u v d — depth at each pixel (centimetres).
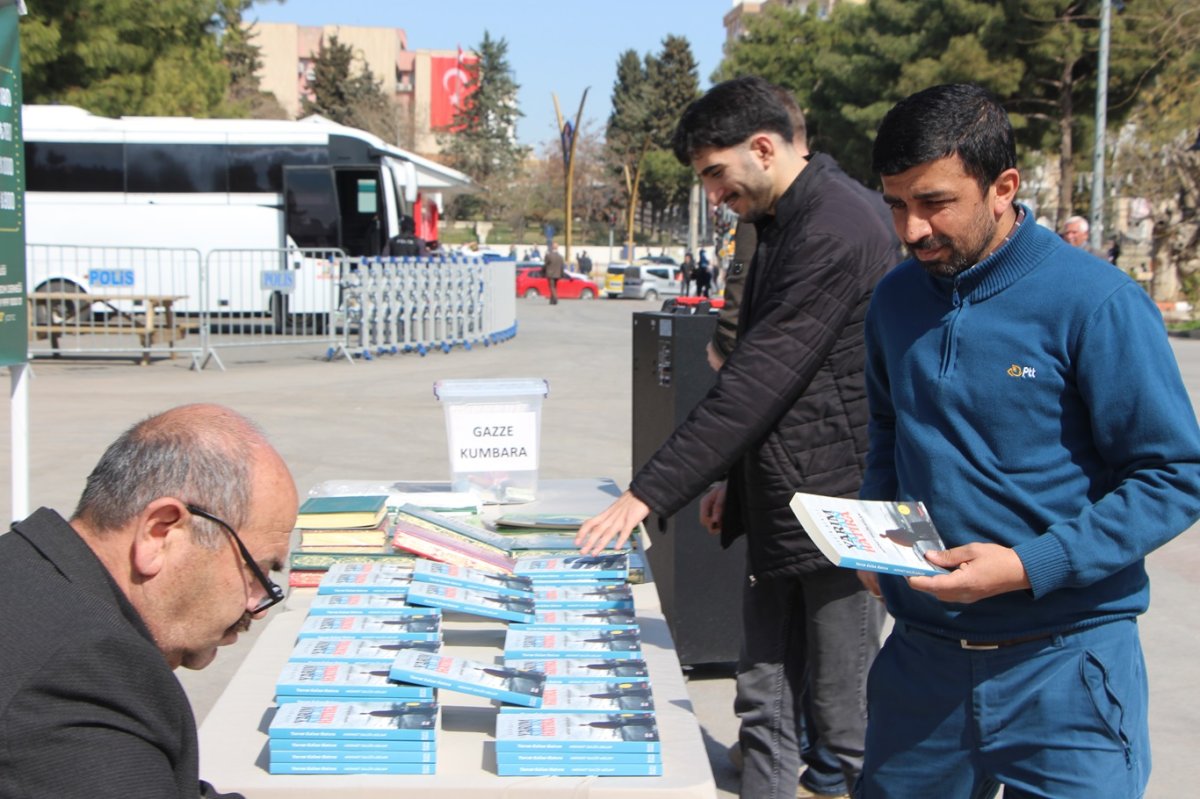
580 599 304
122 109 2255
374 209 2127
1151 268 2983
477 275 1891
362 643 266
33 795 157
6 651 160
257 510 181
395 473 871
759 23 5188
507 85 9294
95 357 1623
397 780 226
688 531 491
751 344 300
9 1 412
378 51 11188
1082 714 227
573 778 227
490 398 387
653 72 9356
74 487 805
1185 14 2659
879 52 3503
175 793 168
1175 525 215
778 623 331
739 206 314
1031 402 228
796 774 337
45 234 2003
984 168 223
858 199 309
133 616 175
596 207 8381
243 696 262
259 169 2094
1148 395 216
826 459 310
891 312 254
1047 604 229
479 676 250
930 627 244
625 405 1258
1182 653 553
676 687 267
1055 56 2928
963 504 234
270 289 1642
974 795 245
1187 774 431
